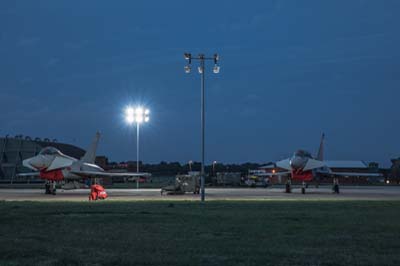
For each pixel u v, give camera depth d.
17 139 129.62
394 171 170.50
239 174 100.62
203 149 40.19
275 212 27.00
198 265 12.05
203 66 41.34
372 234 17.94
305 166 59.12
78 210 27.72
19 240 16.06
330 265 12.25
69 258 12.84
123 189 76.38
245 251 14.03
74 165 59.47
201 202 36.84
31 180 123.69
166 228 19.39
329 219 23.20
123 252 13.88
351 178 138.38
